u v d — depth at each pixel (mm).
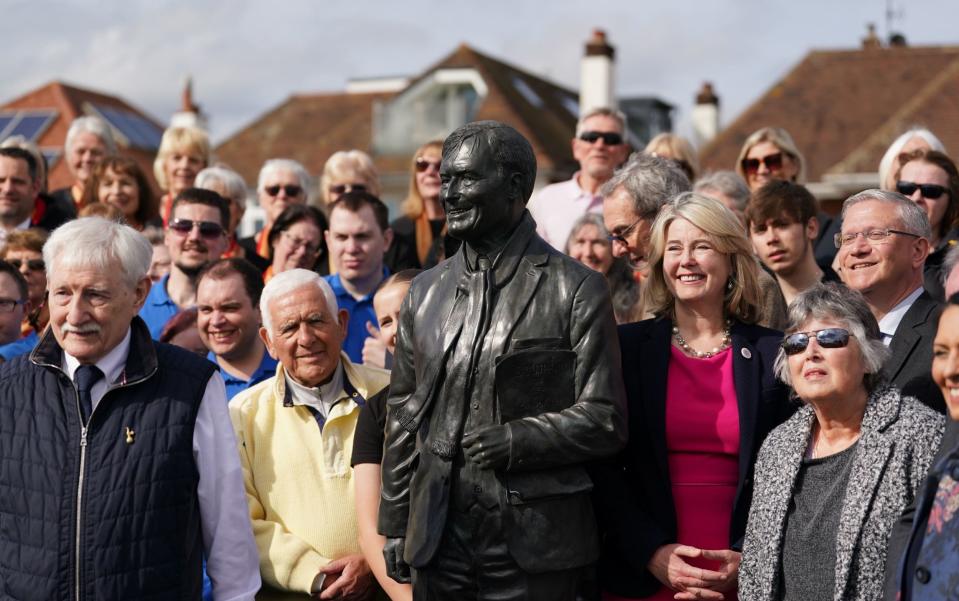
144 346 4223
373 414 4695
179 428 4141
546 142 24516
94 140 8273
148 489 4062
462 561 3787
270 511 4812
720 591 4141
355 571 4660
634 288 5715
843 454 3889
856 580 3701
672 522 4242
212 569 4293
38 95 31641
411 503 3857
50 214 7859
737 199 6262
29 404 4145
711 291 4363
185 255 6625
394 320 5262
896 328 4684
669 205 4480
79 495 4027
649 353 4395
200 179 7715
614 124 7141
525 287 3812
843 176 19938
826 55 23516
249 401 4977
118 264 4145
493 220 3789
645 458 4301
